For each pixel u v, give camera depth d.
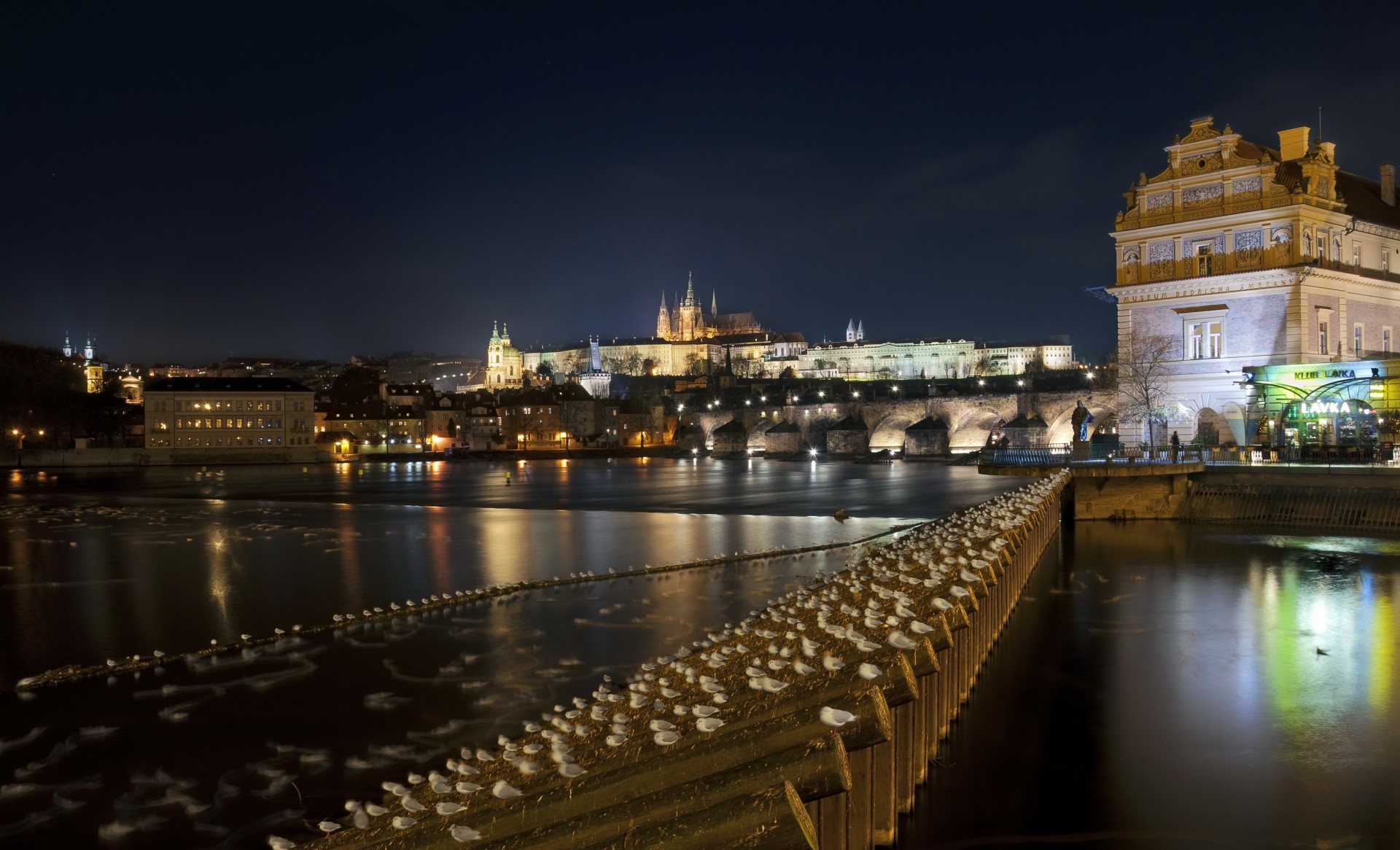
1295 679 23.62
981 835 14.09
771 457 197.62
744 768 8.38
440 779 11.80
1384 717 20.58
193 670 31.31
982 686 21.62
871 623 13.61
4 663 32.59
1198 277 73.62
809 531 67.19
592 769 10.42
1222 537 50.69
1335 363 65.06
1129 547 47.47
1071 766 17.08
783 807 7.05
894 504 87.06
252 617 39.31
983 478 121.12
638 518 78.56
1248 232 71.69
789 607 17.36
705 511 83.75
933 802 15.17
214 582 47.94
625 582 46.09
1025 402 153.50
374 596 43.66
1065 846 13.86
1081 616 31.06
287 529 72.56
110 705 27.67
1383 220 79.69
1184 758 17.84
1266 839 14.34
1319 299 70.88
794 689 10.92
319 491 113.88
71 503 99.19
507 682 29.03
